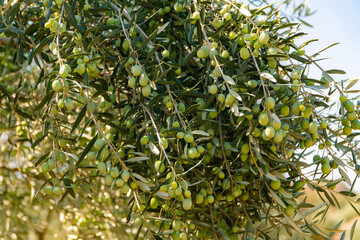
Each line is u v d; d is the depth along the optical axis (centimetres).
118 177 110
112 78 125
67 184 120
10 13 118
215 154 123
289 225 124
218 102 117
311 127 113
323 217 123
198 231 131
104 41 121
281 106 117
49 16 114
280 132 109
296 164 121
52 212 248
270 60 117
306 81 119
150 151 114
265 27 122
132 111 115
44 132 124
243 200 126
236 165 126
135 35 124
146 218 115
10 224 252
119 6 122
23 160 231
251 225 130
